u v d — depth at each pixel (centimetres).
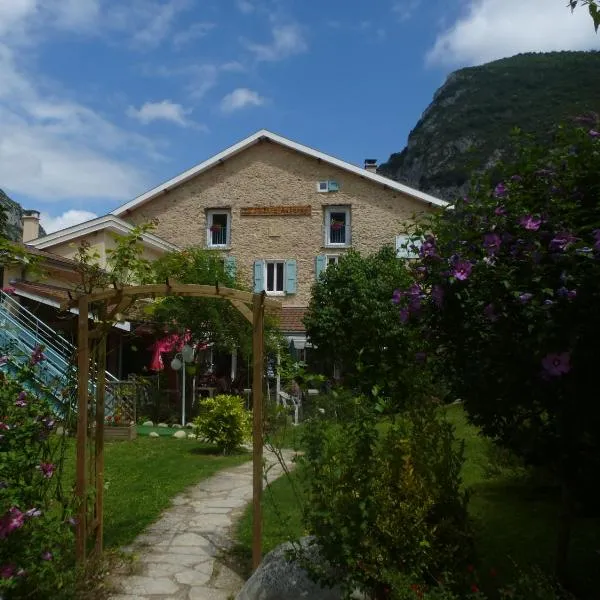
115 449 1233
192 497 861
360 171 2614
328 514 417
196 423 1248
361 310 2020
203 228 2717
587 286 356
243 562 610
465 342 448
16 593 452
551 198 405
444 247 439
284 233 2675
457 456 469
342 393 470
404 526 425
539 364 390
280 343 1820
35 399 512
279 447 587
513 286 382
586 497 518
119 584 550
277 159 2705
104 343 616
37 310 1672
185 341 1788
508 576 495
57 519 493
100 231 2127
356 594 415
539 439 459
